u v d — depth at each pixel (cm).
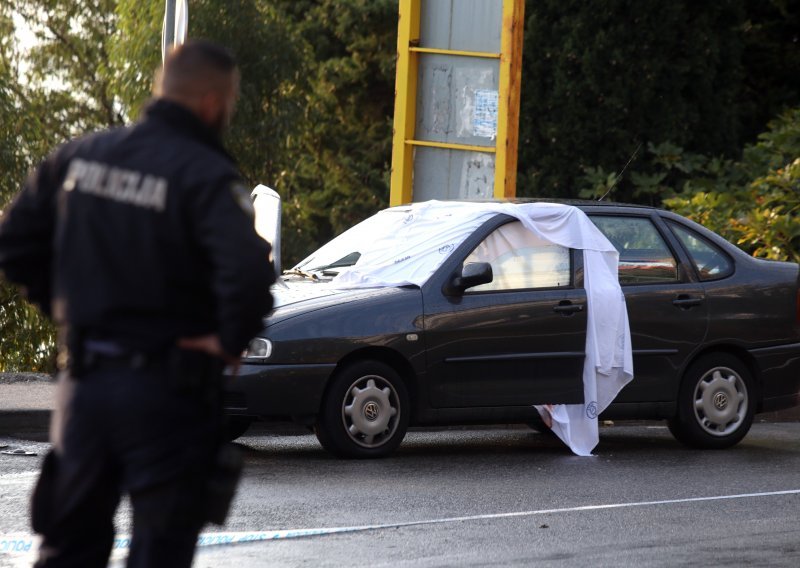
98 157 673
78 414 662
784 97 4706
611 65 4141
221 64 688
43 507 681
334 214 5256
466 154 2614
